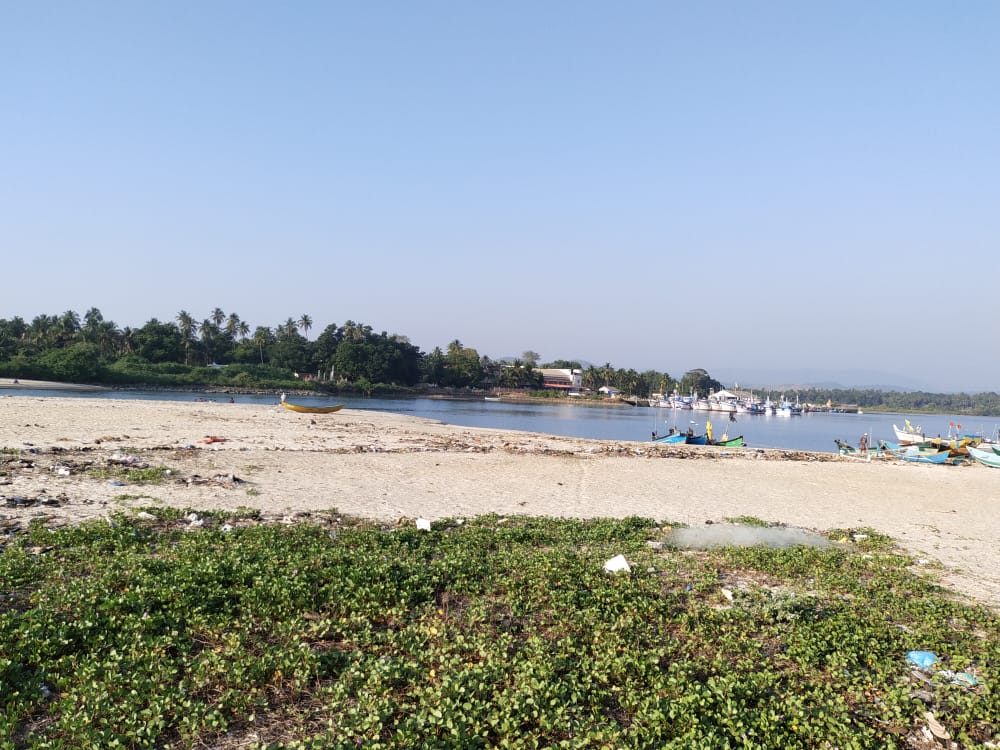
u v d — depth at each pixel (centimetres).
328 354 15725
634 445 4859
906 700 810
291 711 703
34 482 1842
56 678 718
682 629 1011
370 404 11344
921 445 5128
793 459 4534
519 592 1117
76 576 1048
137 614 890
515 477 2784
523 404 15575
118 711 657
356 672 769
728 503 2403
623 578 1231
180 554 1194
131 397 8406
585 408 15350
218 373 12925
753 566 1430
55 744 588
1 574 989
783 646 980
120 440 3023
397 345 16800
